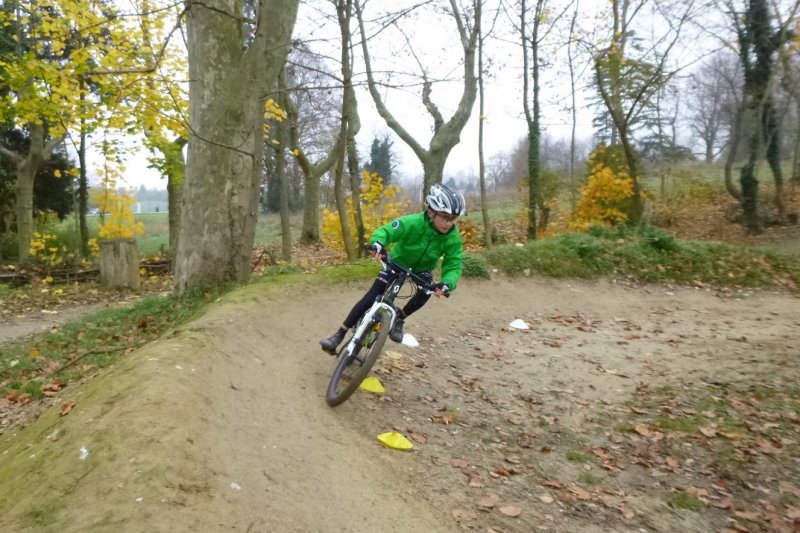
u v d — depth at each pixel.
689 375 7.17
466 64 15.24
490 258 12.41
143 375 4.47
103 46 10.30
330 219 17.02
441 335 8.62
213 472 3.48
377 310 5.24
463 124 15.44
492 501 4.27
